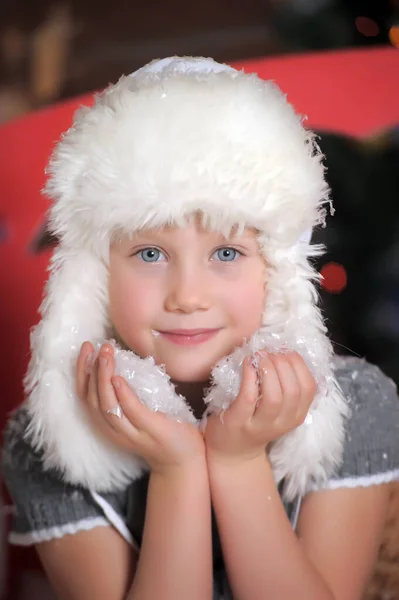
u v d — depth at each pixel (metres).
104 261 0.72
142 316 0.70
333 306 1.17
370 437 0.77
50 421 0.72
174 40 1.88
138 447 0.70
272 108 0.69
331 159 1.15
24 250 1.20
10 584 1.10
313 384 0.69
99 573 0.75
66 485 0.78
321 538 0.74
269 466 0.72
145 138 0.66
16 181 1.23
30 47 1.87
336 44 1.34
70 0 1.88
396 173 1.16
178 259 0.69
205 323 0.70
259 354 0.68
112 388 0.69
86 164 0.69
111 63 1.88
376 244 1.16
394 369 1.20
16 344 1.19
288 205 0.68
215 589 0.75
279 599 0.70
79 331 0.73
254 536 0.70
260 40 1.84
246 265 0.70
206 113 0.67
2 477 1.07
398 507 0.92
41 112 1.27
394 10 1.27
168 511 0.70
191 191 0.66
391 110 1.22
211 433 0.70
